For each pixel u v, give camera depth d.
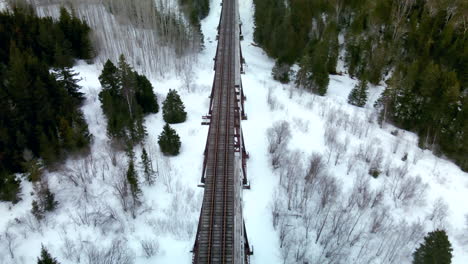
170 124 55.91
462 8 71.94
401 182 46.00
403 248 37.19
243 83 70.56
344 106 65.69
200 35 82.81
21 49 57.03
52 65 62.12
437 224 41.19
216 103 55.00
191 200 42.03
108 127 47.62
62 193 41.28
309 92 70.25
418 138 57.81
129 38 73.81
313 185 44.12
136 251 35.91
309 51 74.19
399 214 42.34
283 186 44.66
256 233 38.75
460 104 57.03
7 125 41.91
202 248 33.12
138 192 40.34
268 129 54.97
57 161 43.62
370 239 38.69
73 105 50.00
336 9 80.88
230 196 39.00
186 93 64.44
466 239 39.50
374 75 72.19
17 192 39.19
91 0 80.25
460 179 49.09
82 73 63.97
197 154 49.91
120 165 45.81
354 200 42.66
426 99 57.19
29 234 36.59
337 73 78.25
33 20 63.72
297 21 76.75
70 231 37.50
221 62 68.06
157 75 69.50
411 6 79.50
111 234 37.56
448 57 65.06
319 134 55.31
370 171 47.69
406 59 74.50
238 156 44.00
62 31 63.62
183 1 95.12
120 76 52.19
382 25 79.25
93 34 69.56
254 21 92.50
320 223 39.78
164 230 38.22
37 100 43.84
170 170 46.56
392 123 61.66
